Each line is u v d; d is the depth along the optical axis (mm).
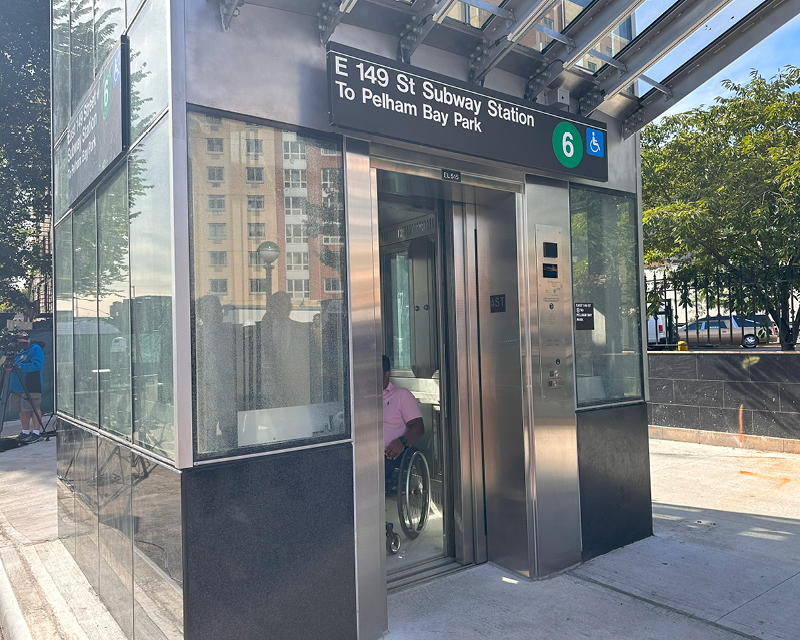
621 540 4352
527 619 3305
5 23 11930
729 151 9219
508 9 3344
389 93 3139
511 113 3709
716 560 4070
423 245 4539
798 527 4707
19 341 9719
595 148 4230
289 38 2957
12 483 6930
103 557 3666
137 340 3080
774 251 8336
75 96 4344
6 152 12234
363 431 3113
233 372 2721
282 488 2818
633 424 4512
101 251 3732
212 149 2707
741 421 7492
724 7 3521
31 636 3350
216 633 2613
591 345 4316
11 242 12594
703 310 8195
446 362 4203
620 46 4129
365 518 3098
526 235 3916
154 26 2820
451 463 4176
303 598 2867
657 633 3123
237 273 2752
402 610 3445
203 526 2590
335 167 3094
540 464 3900
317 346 2996
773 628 3146
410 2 3242
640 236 4719
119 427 3377
